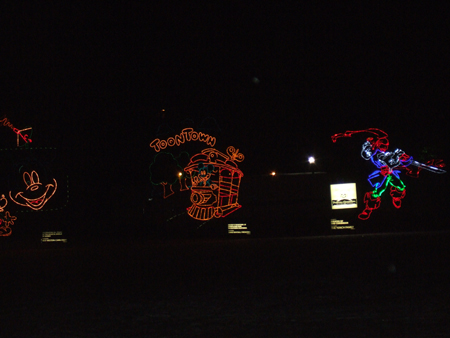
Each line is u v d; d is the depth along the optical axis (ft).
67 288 35.99
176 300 30.71
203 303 29.68
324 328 23.45
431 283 33.78
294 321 24.91
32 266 49.67
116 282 38.06
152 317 26.55
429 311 26.13
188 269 44.01
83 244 76.79
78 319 26.43
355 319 24.94
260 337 22.27
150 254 58.29
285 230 86.94
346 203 87.81
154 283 37.11
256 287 34.30
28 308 29.35
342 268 41.68
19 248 72.90
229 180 92.38
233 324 24.68
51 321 26.09
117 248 68.23
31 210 92.07
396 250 53.42
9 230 90.12
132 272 43.19
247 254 54.60
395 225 88.84
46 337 23.09
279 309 27.61
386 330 22.80
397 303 28.19
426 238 66.90
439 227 85.35
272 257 50.98
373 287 33.01
